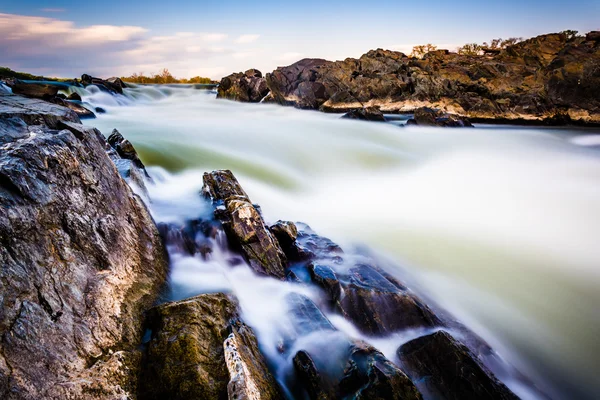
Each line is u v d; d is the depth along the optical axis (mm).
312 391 4793
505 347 7184
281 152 20531
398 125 32156
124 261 5395
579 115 34812
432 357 5609
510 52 54469
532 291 9062
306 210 13117
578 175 18484
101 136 9438
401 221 12734
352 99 44031
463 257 10414
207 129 23891
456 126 31219
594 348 7461
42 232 4164
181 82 74438
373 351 5113
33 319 3547
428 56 59312
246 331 5320
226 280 6859
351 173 18766
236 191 9938
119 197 6301
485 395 5047
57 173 4801
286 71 50875
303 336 5781
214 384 4168
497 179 18016
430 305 7773
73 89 32875
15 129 5219
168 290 6004
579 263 10344
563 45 53188
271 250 7695
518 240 11641
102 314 4348
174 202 10008
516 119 36375
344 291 6863
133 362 4180
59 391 3320
